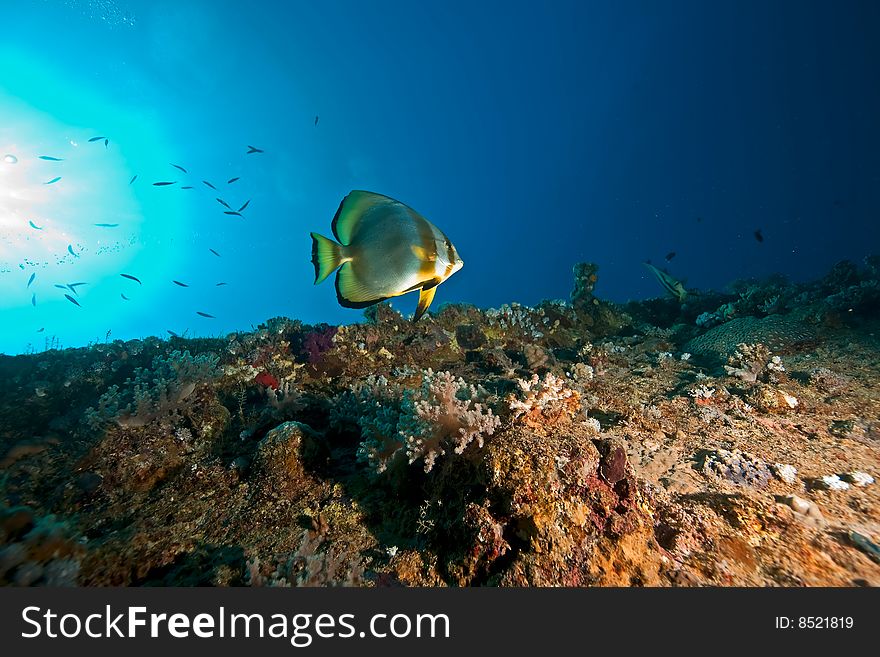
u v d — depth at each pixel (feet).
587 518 3.57
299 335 9.09
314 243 2.72
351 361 8.46
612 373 9.31
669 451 5.67
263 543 4.08
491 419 4.02
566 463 3.74
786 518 4.14
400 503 4.44
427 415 4.25
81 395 7.55
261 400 7.26
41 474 5.36
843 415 6.39
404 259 2.76
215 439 6.04
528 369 9.20
